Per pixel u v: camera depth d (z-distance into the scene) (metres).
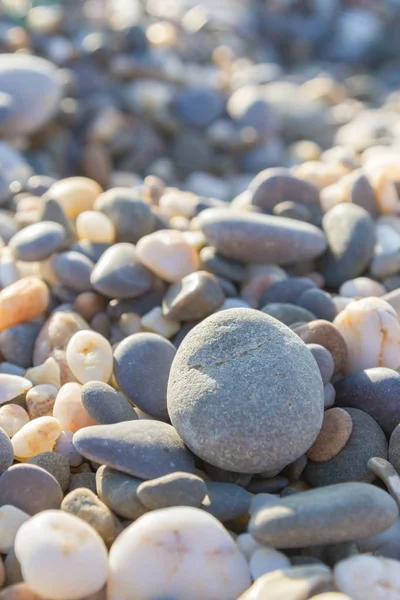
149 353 0.44
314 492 0.36
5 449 0.40
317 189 0.60
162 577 0.34
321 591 0.34
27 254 0.53
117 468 0.38
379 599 0.34
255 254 0.52
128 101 1.05
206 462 0.39
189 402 0.38
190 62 1.26
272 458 0.37
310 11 1.63
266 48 1.56
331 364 0.43
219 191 0.94
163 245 0.51
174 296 0.49
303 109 1.11
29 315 0.52
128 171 0.99
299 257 0.53
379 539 0.37
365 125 1.01
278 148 1.06
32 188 0.69
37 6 1.26
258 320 0.40
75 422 0.43
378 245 0.55
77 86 1.04
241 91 1.12
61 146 0.94
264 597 0.33
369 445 0.41
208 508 0.37
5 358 0.51
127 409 0.42
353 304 0.47
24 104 0.89
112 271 0.50
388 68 1.54
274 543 0.35
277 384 0.38
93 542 0.34
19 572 0.35
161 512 0.35
